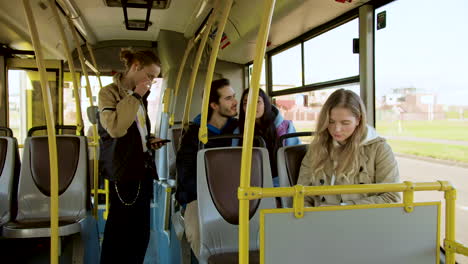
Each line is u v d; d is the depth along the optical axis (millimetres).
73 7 3969
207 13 4305
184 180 2381
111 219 2547
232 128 2605
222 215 2088
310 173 2012
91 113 3396
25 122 5141
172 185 3324
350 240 1318
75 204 2908
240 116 2627
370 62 2707
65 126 3012
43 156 2912
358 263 1329
